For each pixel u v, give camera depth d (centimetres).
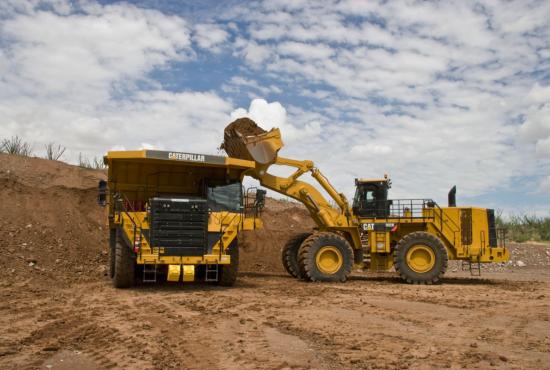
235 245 1298
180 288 1256
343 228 1638
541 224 3231
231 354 640
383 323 843
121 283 1219
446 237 1600
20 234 1548
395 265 1530
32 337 724
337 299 1109
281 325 812
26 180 1834
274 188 1625
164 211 1199
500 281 1623
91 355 636
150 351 653
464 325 839
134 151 1275
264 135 1573
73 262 1524
